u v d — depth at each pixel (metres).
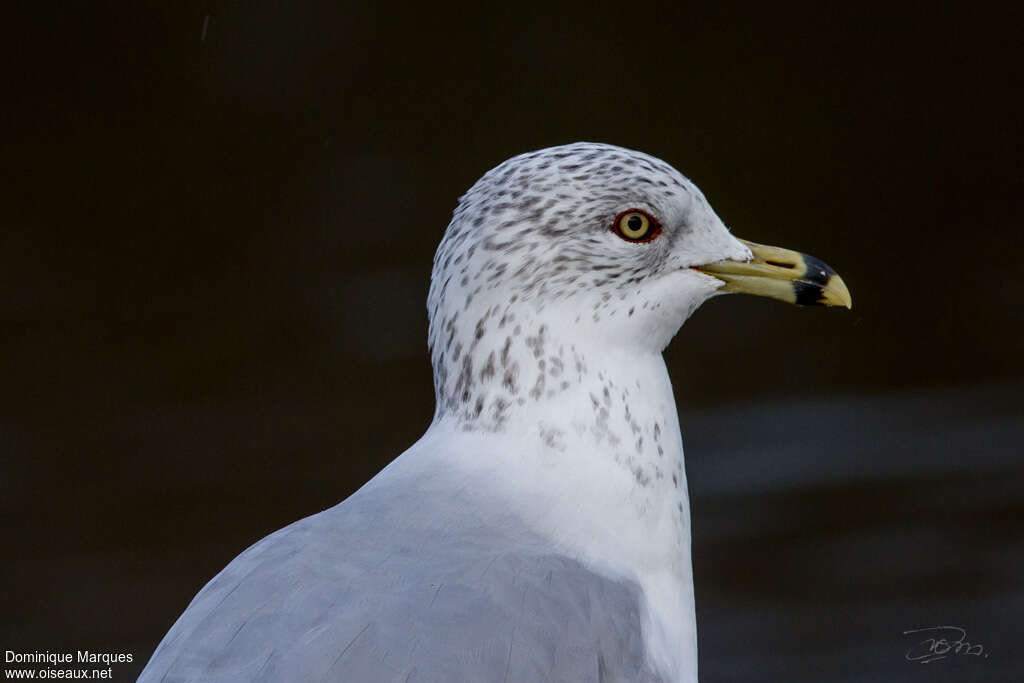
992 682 11.98
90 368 15.85
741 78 20.81
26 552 13.40
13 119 19.86
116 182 18.91
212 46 20.59
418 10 21.05
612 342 7.36
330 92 20.23
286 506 13.91
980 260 17.67
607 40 21.19
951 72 20.80
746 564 13.23
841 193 19.02
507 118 19.92
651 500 7.31
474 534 6.84
